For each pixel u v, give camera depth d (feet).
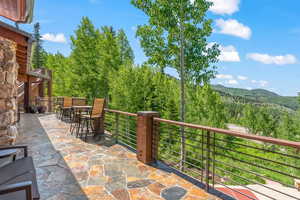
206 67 22.62
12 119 12.30
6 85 11.59
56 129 19.70
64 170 9.21
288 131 66.59
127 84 48.78
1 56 11.17
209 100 49.06
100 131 17.38
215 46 22.03
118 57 55.67
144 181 8.22
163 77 50.83
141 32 21.97
